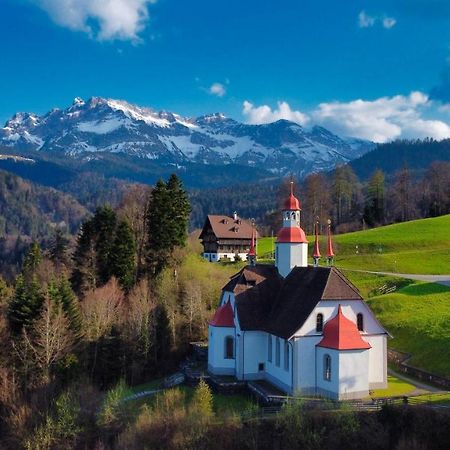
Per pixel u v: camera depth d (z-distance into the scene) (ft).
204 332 311.88
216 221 521.24
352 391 201.46
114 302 314.35
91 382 268.82
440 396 196.13
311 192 620.90
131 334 290.35
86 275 355.77
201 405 194.29
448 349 235.81
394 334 271.69
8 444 216.95
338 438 173.58
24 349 260.21
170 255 371.97
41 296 280.92
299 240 252.21
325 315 214.69
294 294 234.38
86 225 379.55
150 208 375.66
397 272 400.67
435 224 524.52
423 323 271.28
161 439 185.37
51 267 413.18
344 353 201.46
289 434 177.68
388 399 193.06
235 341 243.60
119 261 350.23
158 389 249.34
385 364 217.56
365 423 178.81
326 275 220.64
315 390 212.02
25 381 254.68
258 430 183.42
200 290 328.08
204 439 182.70
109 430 207.41
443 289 322.96
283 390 219.00
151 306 310.04
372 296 344.49
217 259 503.61
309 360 212.02
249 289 247.50
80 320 286.87
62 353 264.72
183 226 386.52
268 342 236.84
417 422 176.04
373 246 468.75
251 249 265.34
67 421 209.36
